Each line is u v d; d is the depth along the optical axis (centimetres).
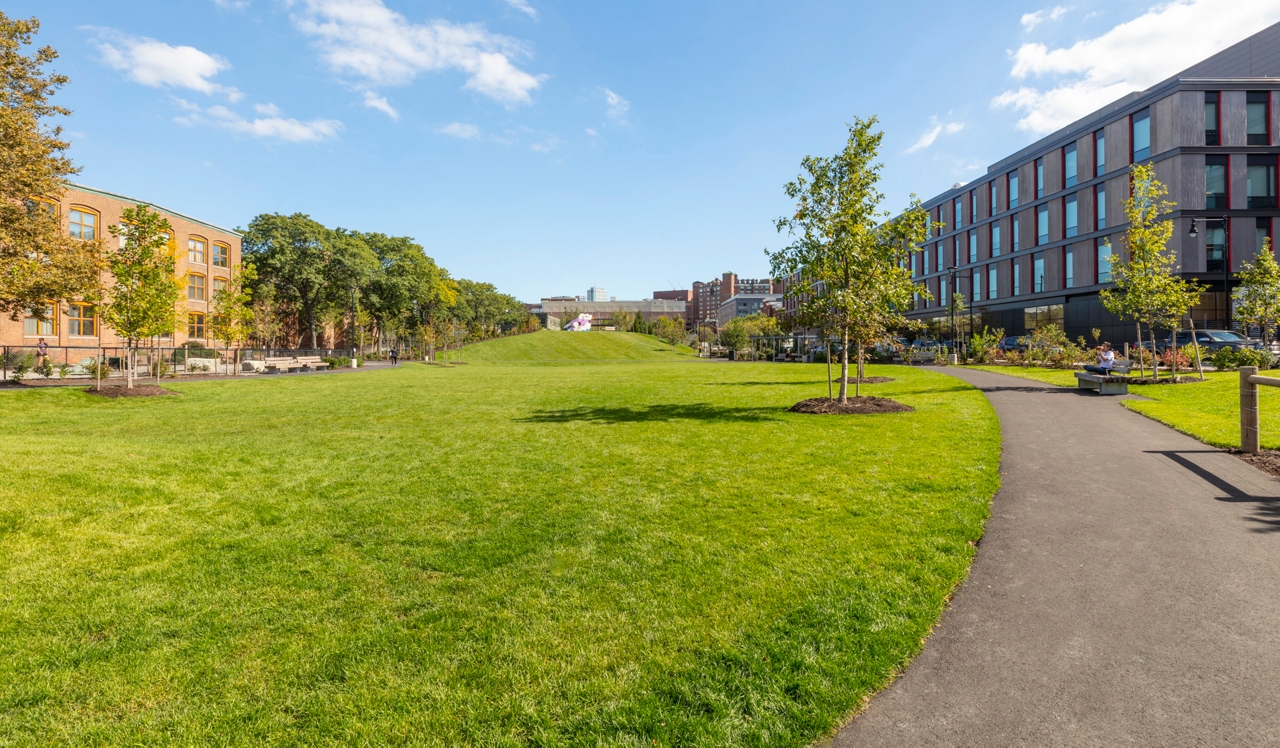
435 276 7519
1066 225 4128
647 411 1505
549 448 1026
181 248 4159
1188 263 3312
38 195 1814
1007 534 550
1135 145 3591
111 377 2592
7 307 1809
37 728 306
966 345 3856
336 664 358
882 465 818
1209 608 400
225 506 682
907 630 381
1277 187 3306
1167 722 289
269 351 4519
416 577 484
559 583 464
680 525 593
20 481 684
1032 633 378
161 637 393
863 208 1402
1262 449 850
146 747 291
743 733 291
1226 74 4162
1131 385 1636
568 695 323
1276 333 2956
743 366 4097
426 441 1117
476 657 362
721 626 391
